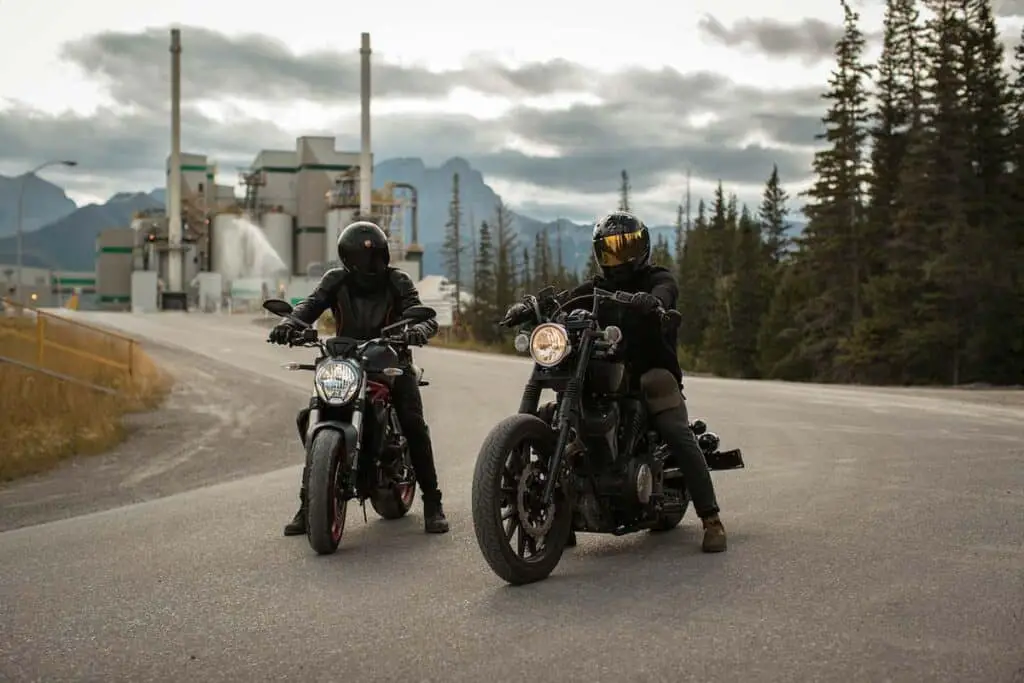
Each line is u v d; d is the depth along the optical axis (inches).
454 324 2940.5
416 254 4626.0
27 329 1070.4
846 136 2257.6
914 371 1833.2
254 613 182.5
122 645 164.7
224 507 315.9
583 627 166.2
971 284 1665.8
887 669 141.8
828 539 232.5
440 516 263.9
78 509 350.6
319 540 233.0
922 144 1851.6
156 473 445.1
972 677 138.1
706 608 175.9
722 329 3002.0
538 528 201.0
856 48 2269.9
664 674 141.6
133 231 5319.9
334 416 256.4
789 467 360.8
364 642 162.1
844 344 1973.4
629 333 224.5
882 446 422.3
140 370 985.5
